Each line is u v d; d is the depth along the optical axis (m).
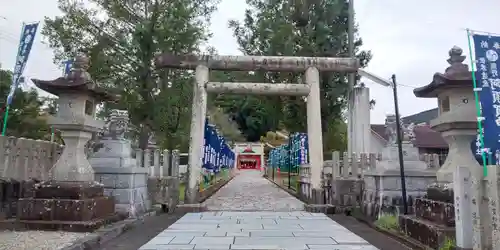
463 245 6.35
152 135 20.45
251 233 9.31
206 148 18.06
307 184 16.95
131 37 17.27
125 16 17.36
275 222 11.06
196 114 14.83
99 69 16.59
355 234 9.34
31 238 8.01
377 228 10.17
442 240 7.01
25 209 9.10
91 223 8.93
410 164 11.64
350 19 21.88
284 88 15.22
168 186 14.96
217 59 15.14
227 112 56.28
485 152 7.88
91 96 10.34
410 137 12.02
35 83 9.80
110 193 11.45
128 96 16.73
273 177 38.81
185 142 24.97
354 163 14.43
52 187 9.30
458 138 8.60
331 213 13.44
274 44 22.38
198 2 18.48
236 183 33.97
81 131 10.01
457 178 6.57
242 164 60.66
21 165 10.74
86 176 9.95
